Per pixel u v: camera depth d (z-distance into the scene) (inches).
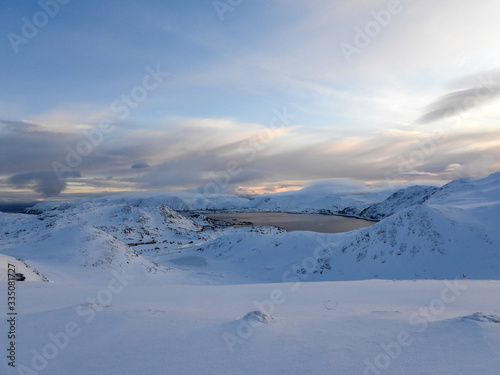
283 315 300.8
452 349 165.0
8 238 3986.2
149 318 267.3
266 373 146.5
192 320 260.4
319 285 606.5
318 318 263.3
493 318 208.5
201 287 665.0
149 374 150.8
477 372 137.6
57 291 537.6
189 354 175.2
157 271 1787.6
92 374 155.3
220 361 163.5
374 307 356.2
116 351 185.9
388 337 191.0
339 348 175.5
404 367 146.4
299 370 148.3
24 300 423.8
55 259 1640.0
